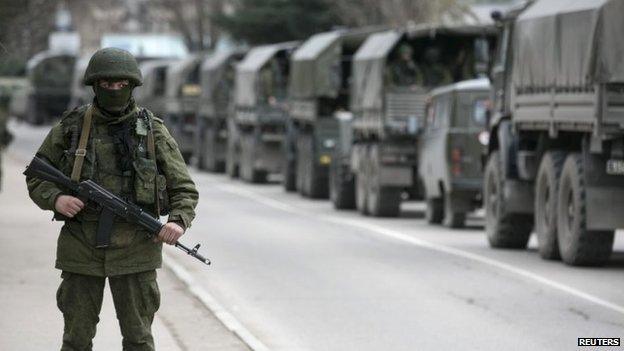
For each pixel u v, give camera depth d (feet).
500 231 159.02
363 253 151.33
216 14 483.10
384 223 204.64
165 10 655.76
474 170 186.91
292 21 468.34
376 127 216.95
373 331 95.50
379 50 219.41
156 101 439.22
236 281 124.47
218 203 252.83
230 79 366.63
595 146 130.72
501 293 115.44
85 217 59.98
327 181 263.70
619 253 154.81
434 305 108.27
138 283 60.70
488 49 171.73
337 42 255.09
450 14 361.92
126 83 59.67
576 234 134.41
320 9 469.16
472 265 138.51
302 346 89.45
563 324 98.27
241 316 102.89
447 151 187.52
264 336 93.71
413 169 214.69
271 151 313.53
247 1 481.05
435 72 220.64
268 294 115.34
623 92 126.62
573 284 121.80
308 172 266.98
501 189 158.30
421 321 100.01
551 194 142.20
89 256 60.03
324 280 125.18
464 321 99.86
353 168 231.50
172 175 60.95
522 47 151.74
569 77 134.92
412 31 216.95
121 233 60.03
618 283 122.62
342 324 98.78
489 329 96.12
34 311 98.12
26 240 153.38
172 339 88.17
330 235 177.78
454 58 222.69
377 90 216.33
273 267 135.95
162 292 111.86
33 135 577.84
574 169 134.41
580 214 133.69
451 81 220.84
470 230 190.08
